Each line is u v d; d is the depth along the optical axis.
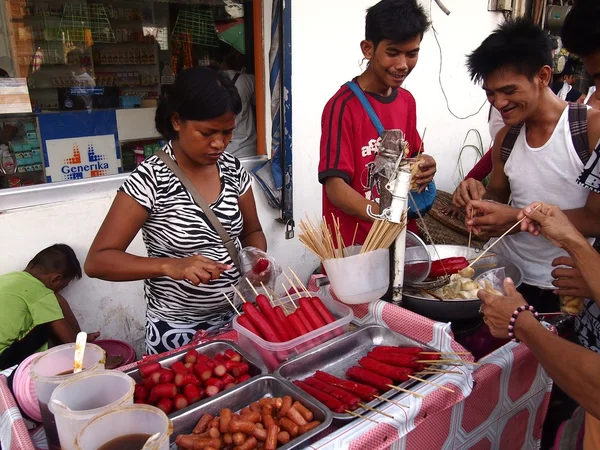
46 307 2.48
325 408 1.30
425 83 4.50
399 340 1.65
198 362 1.53
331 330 1.66
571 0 5.48
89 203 2.91
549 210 1.47
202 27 3.35
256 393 1.44
